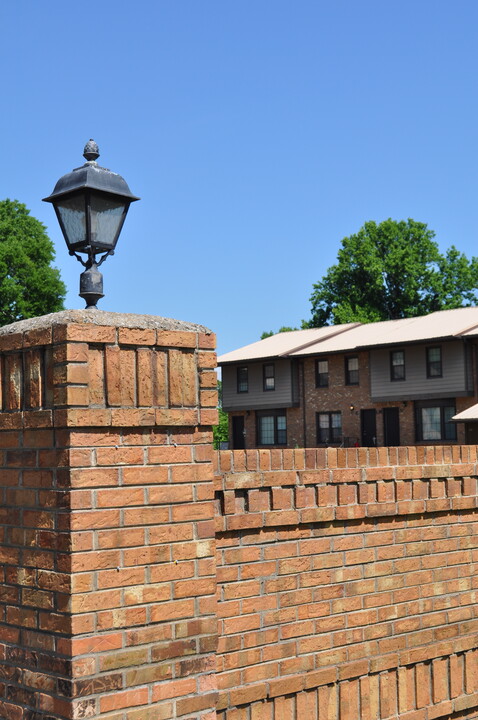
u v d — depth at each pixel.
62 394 4.09
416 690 6.27
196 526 4.53
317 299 66.12
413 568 6.30
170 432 4.46
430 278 63.88
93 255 4.77
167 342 4.45
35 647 4.24
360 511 5.91
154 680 4.31
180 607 4.43
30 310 47.59
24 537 4.33
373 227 64.94
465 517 6.74
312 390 43.78
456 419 33.56
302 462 5.61
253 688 5.21
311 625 5.60
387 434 40.69
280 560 5.47
